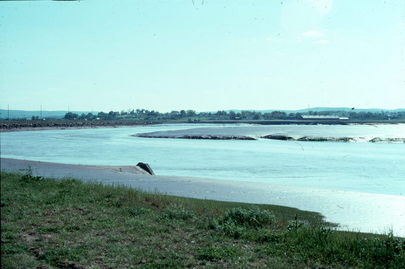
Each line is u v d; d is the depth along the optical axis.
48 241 8.70
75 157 51.66
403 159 50.50
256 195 23.17
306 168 40.69
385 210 19.09
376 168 41.28
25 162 37.62
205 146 73.50
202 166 42.28
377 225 15.96
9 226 9.61
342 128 195.38
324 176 34.94
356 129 180.00
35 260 7.51
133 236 9.50
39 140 89.56
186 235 9.92
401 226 15.74
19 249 7.95
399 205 20.30
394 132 144.12
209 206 16.02
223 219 11.91
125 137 104.25
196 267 7.50
